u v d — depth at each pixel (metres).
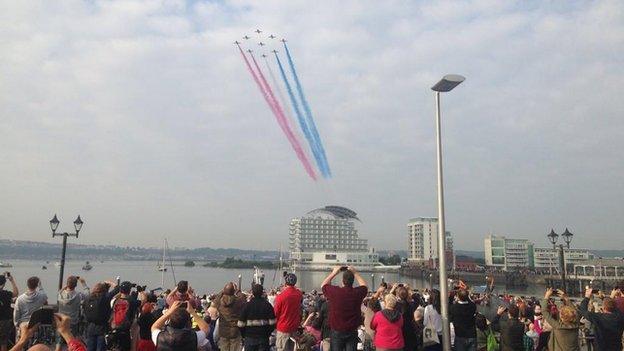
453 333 14.34
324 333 14.25
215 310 15.79
